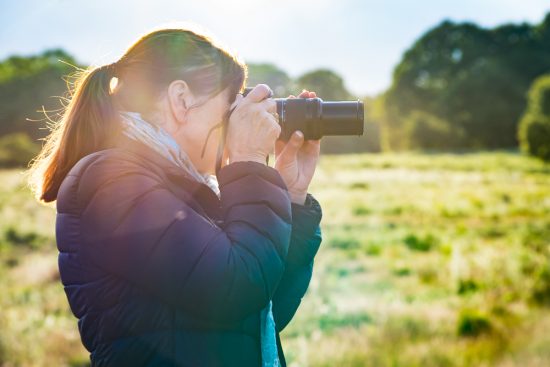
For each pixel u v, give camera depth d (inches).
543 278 317.7
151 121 54.9
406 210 797.9
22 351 235.5
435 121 2950.3
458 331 249.8
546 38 3457.2
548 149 1803.6
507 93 2861.7
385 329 246.5
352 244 509.0
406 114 3447.3
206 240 48.7
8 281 379.9
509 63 3058.6
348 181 1350.9
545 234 518.9
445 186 1224.8
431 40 3609.7
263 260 50.3
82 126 53.8
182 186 52.8
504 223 680.4
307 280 65.1
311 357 216.2
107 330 49.9
